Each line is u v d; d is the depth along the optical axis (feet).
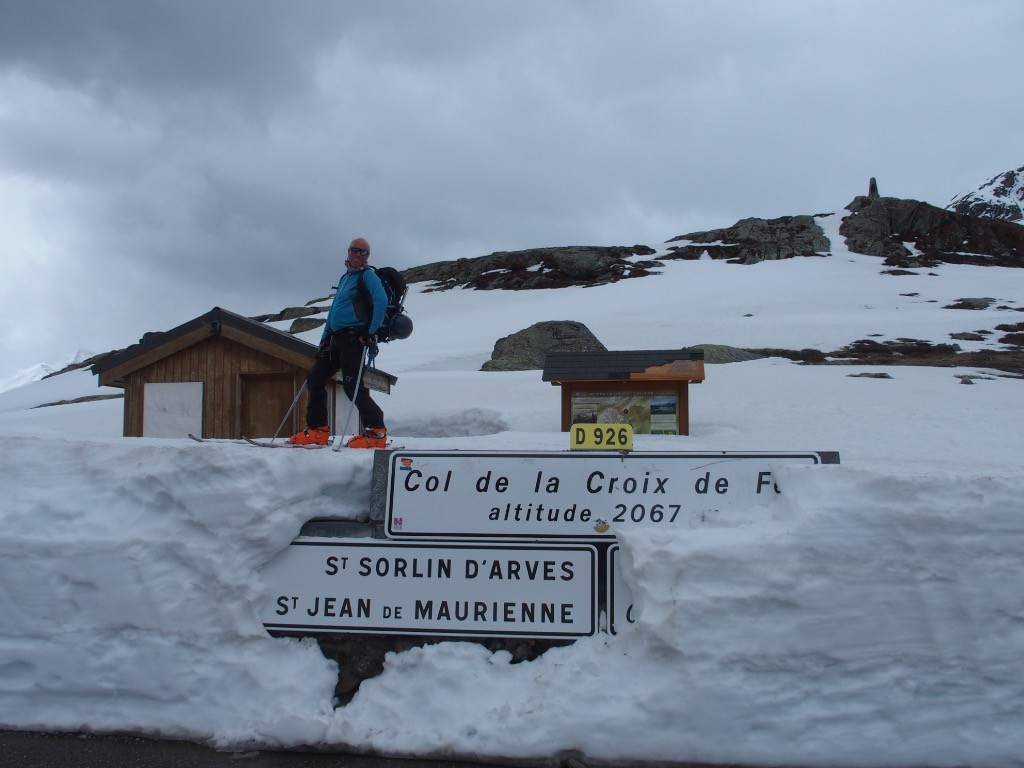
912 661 12.07
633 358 43.93
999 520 12.27
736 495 13.87
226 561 13.34
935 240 288.51
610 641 12.88
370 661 13.57
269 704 12.84
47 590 13.46
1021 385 67.87
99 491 13.97
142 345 39.37
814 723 11.85
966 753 11.75
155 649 13.11
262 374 38.55
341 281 20.02
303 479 14.05
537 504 13.98
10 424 75.97
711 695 11.84
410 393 72.84
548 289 259.19
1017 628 12.07
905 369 82.48
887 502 12.44
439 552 13.88
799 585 12.14
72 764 11.93
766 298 198.49
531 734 11.90
